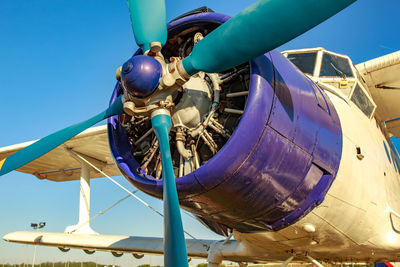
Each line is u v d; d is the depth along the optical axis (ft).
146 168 14.17
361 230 15.74
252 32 10.43
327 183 13.55
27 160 14.80
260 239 15.96
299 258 18.52
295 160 12.30
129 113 11.88
